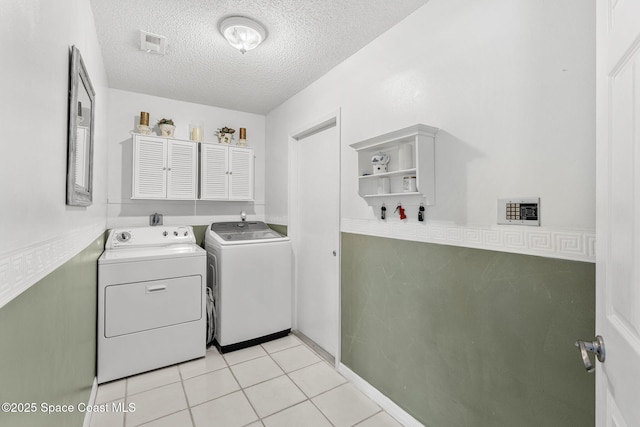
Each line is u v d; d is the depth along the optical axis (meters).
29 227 0.73
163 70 2.42
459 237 1.42
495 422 1.27
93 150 1.67
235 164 3.15
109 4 1.63
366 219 1.99
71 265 1.21
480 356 1.33
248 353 2.54
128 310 2.14
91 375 1.82
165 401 1.87
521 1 1.19
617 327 0.68
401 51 1.75
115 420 1.70
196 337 2.40
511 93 1.23
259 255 2.72
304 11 1.69
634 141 0.61
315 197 2.75
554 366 1.10
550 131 1.11
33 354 0.76
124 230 2.60
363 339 2.01
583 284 1.03
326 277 2.59
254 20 1.77
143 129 2.76
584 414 1.02
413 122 1.66
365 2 1.61
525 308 1.18
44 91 0.84
